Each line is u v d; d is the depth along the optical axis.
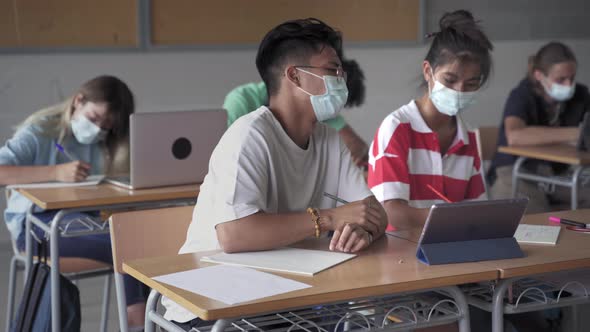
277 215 1.83
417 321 1.67
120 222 2.17
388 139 2.39
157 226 2.22
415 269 1.68
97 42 4.42
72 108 3.14
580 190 3.90
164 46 4.59
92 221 2.77
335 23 5.00
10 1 4.20
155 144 2.84
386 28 5.14
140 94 4.59
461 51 2.32
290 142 1.95
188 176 2.92
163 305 1.90
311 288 1.53
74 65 4.41
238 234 1.79
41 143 3.13
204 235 1.90
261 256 1.77
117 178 3.04
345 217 1.87
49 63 4.34
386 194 2.34
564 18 5.66
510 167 4.06
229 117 3.56
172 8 4.58
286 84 1.94
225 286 1.55
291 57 1.93
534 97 4.05
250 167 1.85
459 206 1.71
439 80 2.35
